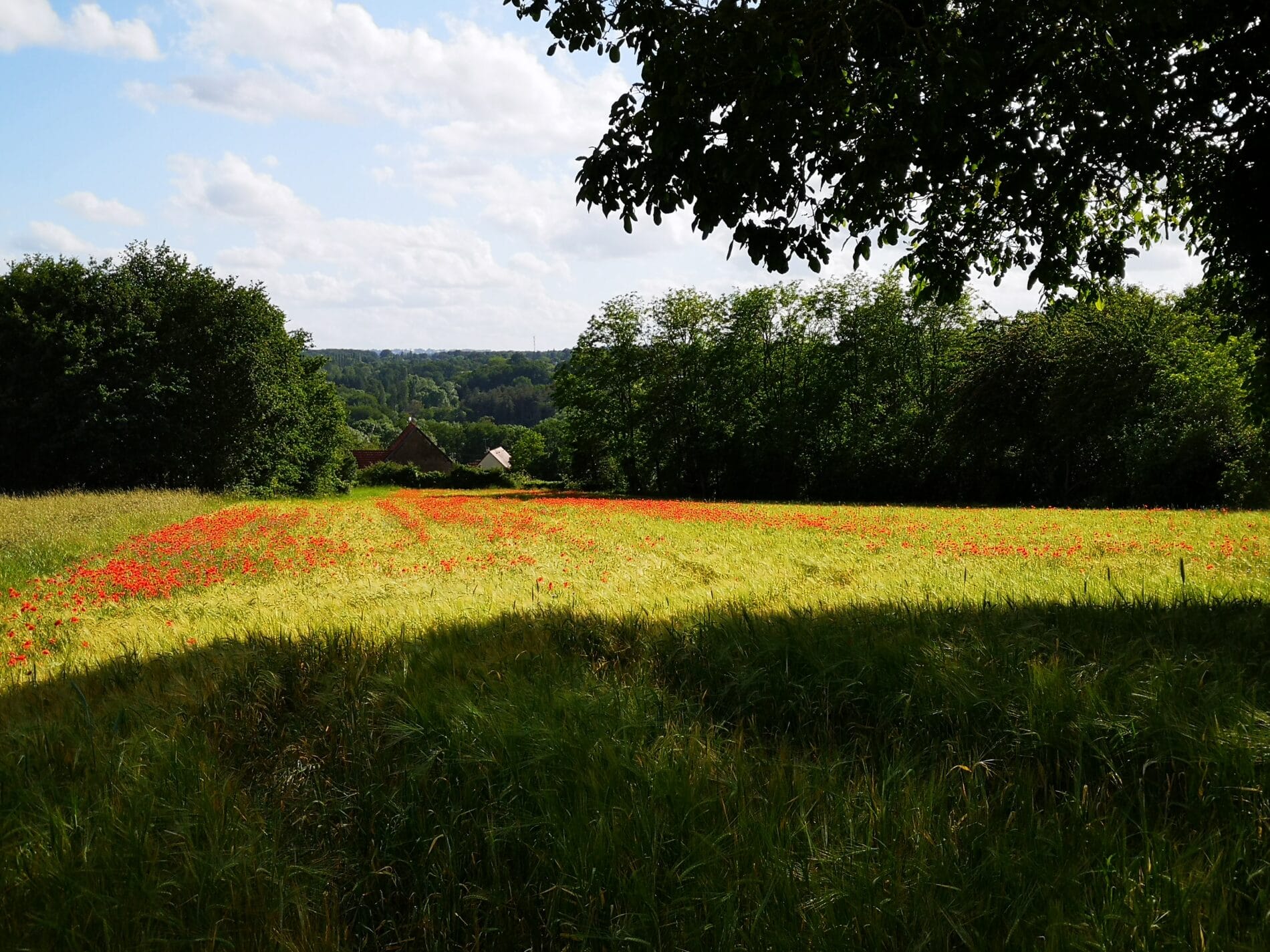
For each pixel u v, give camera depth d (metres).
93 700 4.66
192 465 41.75
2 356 38.53
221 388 42.59
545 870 2.91
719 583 9.32
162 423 40.53
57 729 3.95
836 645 4.61
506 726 3.58
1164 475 34.34
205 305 42.31
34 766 3.61
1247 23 6.19
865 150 5.67
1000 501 42.78
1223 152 6.89
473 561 13.62
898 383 50.03
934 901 2.55
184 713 4.26
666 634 5.27
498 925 2.83
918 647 4.42
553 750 3.38
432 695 3.96
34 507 24.20
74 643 7.21
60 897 2.71
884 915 2.53
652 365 58.75
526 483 80.94
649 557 13.96
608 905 2.74
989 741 3.61
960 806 3.19
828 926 2.50
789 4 5.42
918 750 3.66
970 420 42.19
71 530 18.53
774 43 5.16
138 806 3.15
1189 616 5.20
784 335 55.38
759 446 53.09
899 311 49.47
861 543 15.94
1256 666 4.09
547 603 6.88
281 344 46.88
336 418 56.62
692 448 57.31
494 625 5.74
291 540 18.22
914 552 13.64
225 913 2.77
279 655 4.92
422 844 3.14
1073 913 2.49
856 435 49.72
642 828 2.93
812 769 3.34
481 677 4.35
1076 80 6.19
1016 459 42.09
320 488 55.16
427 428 143.62
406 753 3.59
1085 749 3.40
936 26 5.43
